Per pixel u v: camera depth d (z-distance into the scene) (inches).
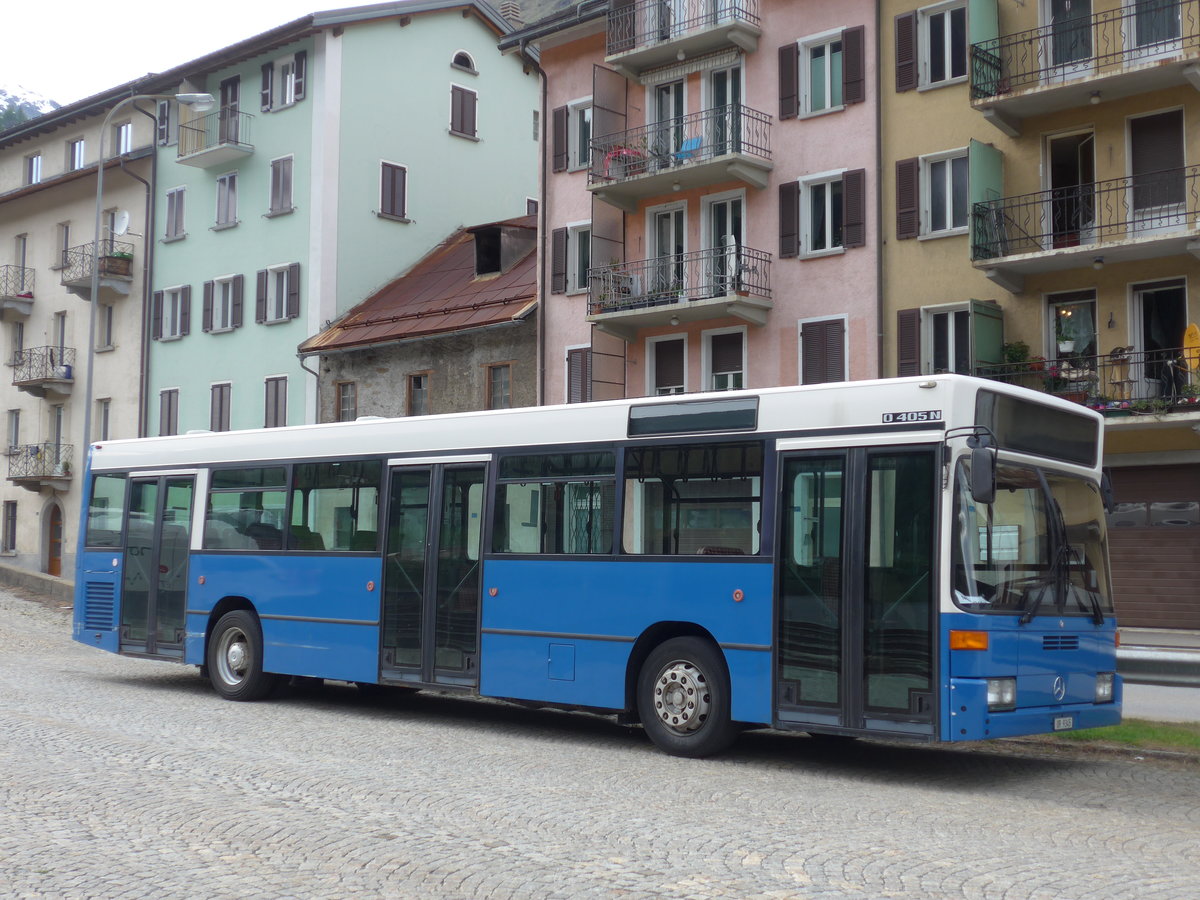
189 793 367.9
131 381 1838.1
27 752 440.1
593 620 500.7
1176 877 280.5
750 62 1182.3
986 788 411.2
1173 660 559.8
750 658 452.8
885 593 422.6
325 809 346.9
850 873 279.9
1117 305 964.0
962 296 1037.2
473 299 1443.2
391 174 1667.1
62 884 264.1
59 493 1942.7
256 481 650.2
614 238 1272.1
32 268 2016.5
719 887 265.6
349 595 593.6
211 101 1333.7
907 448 425.7
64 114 1923.0
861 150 1101.1
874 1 1097.4
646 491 492.7
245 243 1684.3
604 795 379.9
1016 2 1018.7
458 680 542.6
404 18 1678.2
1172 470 947.3
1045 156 1007.6
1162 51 946.1
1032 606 422.6
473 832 319.6
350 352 1521.9
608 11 1268.5
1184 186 937.5
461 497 555.5
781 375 1139.9
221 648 649.6
